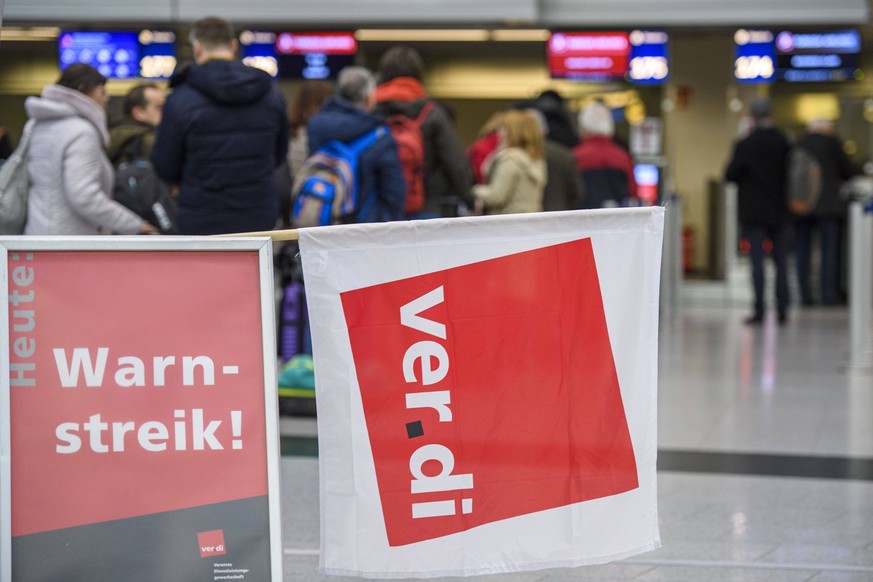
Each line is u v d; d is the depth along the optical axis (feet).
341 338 11.56
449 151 24.58
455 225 11.56
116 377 11.34
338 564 11.68
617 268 11.81
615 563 15.21
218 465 11.42
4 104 43.29
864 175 49.39
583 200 34.09
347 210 22.45
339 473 11.66
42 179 19.27
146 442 11.37
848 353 33.42
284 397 24.22
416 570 11.71
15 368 11.27
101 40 42.60
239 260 11.42
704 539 16.26
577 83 47.98
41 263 11.27
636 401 11.90
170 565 11.39
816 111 49.57
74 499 11.32
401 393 11.63
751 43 46.65
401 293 11.58
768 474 19.95
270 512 11.43
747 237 40.40
